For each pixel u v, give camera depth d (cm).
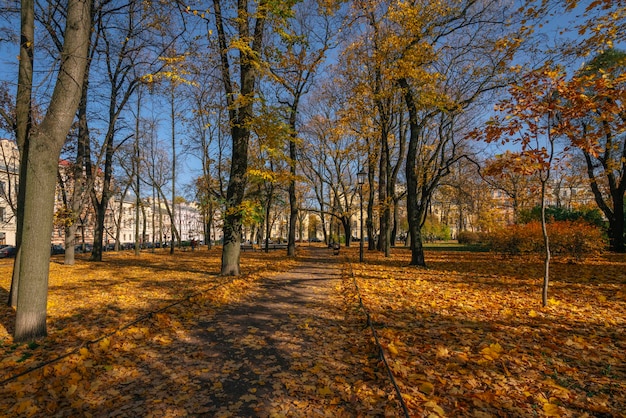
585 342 471
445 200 4506
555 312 645
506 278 1064
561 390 341
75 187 1836
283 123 1169
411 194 1493
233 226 1241
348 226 4119
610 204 2734
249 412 331
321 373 414
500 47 989
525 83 685
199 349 507
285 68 1538
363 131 2200
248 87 1210
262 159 1239
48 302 805
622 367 395
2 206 3947
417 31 1257
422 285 981
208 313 717
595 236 1367
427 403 316
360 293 884
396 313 673
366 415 319
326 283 1123
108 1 848
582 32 734
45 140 547
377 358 446
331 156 3231
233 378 408
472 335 518
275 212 5588
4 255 3309
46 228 556
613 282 928
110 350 491
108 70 1445
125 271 1479
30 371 410
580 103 625
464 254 2217
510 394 340
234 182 1230
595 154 643
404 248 3462
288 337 558
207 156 2983
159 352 495
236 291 955
